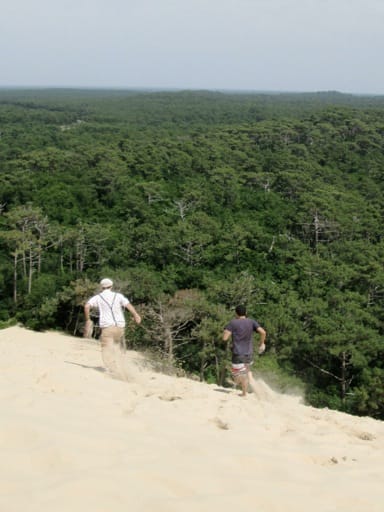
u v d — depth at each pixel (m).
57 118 151.12
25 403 5.86
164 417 6.31
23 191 60.59
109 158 76.19
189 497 3.79
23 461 4.09
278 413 7.79
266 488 4.12
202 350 29.08
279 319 30.36
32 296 37.91
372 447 6.29
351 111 110.62
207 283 39.56
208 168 77.81
